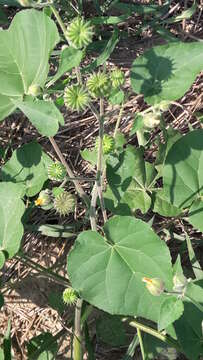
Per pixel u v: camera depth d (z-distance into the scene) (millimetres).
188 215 409
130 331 439
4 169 418
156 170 423
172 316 295
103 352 445
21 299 468
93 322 448
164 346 402
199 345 362
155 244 335
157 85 342
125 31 470
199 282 370
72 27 294
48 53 321
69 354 448
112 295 338
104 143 355
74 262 338
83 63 463
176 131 412
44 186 425
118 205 397
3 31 338
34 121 304
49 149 476
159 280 301
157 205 404
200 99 457
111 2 462
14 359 464
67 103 308
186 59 339
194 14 469
